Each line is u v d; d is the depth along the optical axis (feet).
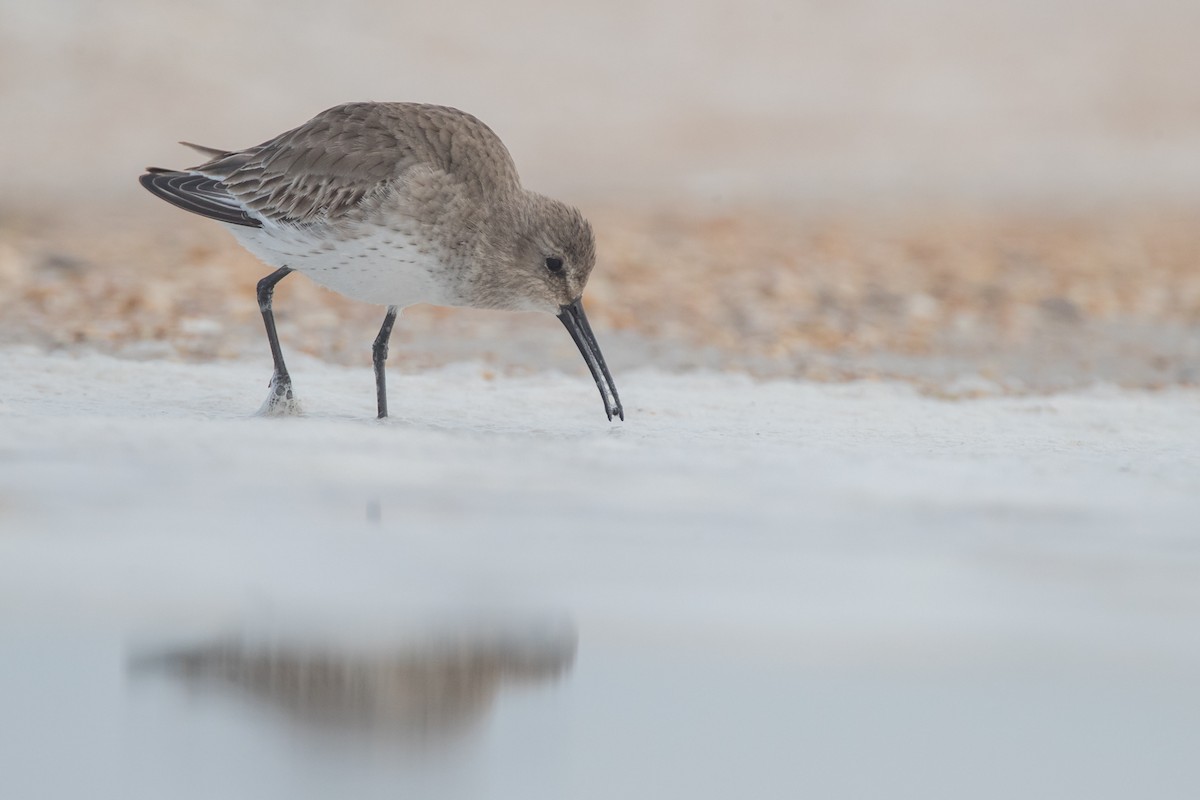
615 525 30.45
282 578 26.58
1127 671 23.68
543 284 43.91
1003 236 89.71
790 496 33.17
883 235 88.48
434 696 22.48
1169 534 30.60
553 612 25.43
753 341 59.31
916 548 29.37
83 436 36.42
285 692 22.52
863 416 45.91
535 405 46.14
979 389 52.80
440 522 30.27
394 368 52.01
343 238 41.78
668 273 71.56
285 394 42.91
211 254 70.95
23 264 65.77
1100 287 73.31
